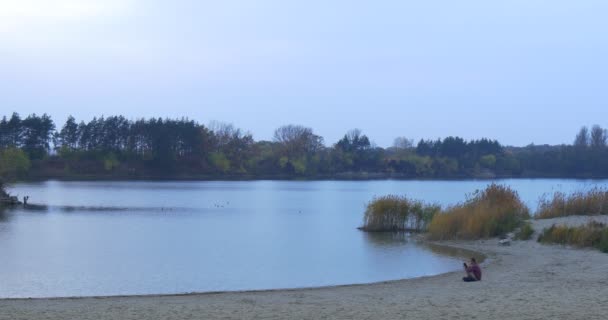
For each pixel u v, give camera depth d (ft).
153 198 295.07
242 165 590.14
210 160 562.66
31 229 159.84
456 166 620.90
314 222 187.83
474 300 59.11
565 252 102.73
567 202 144.87
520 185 423.23
